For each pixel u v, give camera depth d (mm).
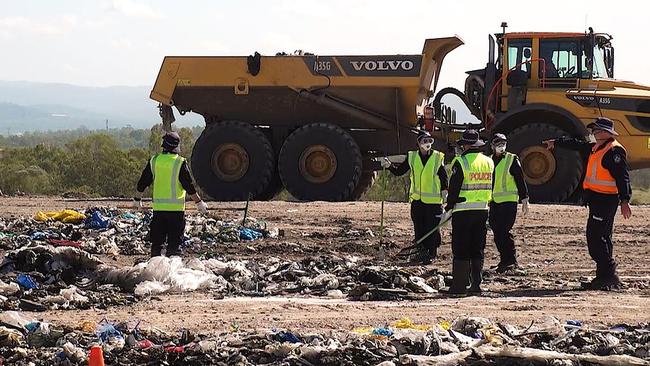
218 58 26531
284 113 26781
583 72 24391
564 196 24172
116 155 52938
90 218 19672
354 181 25906
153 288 12961
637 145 23969
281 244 17719
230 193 26547
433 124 25766
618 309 11977
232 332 10141
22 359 9164
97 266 13750
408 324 10594
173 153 14602
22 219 20375
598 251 13633
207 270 14000
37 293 12500
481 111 25234
